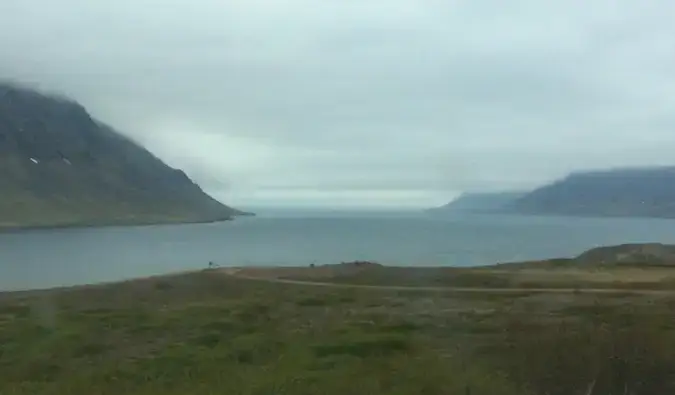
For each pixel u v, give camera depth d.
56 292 53.41
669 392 17.14
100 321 36.62
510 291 47.34
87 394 20.17
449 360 22.64
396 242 192.50
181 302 45.69
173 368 24.31
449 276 58.44
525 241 193.12
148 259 139.00
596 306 36.16
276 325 34.09
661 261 71.06
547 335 24.58
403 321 33.62
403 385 18.64
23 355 28.11
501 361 21.73
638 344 20.56
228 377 21.47
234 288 53.81
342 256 140.12
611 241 191.50
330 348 26.67
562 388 17.77
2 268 119.25
